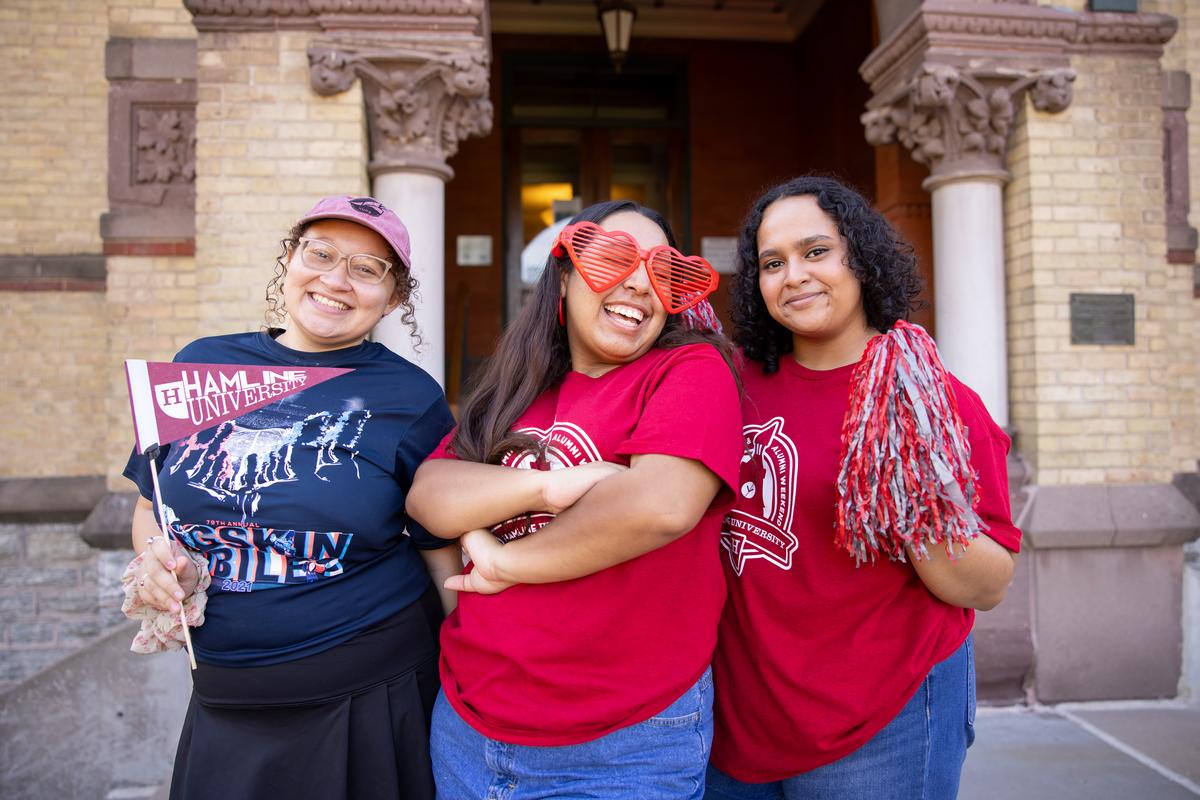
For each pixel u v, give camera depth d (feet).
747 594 5.48
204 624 5.61
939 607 5.42
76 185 14.94
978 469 5.27
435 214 13.21
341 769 5.57
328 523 5.57
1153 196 14.06
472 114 13.44
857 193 5.74
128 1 13.70
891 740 5.40
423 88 12.91
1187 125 15.10
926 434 4.71
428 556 6.39
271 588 5.57
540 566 4.76
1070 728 13.05
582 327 5.27
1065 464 13.74
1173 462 14.79
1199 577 14.28
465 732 5.21
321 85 12.43
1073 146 13.92
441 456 5.73
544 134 25.18
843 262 5.52
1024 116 13.91
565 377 5.62
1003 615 13.91
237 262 12.60
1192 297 14.93
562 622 4.79
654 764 4.79
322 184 12.66
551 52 24.86
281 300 11.51
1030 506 13.69
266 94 12.69
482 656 5.11
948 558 5.01
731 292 6.30
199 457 5.62
